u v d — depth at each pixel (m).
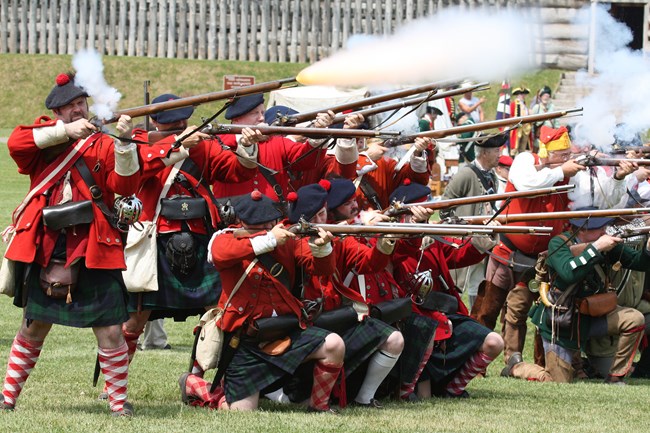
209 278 12.27
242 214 10.68
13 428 9.52
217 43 50.50
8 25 50.66
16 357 10.52
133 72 48.28
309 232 10.40
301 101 27.67
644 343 15.88
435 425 10.43
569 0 25.20
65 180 10.09
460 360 12.59
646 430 10.85
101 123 10.02
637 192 16.50
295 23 50.00
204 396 11.21
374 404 11.62
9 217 28.11
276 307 10.84
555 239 14.58
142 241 11.99
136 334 12.34
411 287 12.33
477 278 18.16
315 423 10.14
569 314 14.61
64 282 9.99
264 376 10.84
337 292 11.58
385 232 10.27
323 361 10.84
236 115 12.81
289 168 12.95
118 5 50.44
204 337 10.97
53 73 49.22
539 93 33.25
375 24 49.12
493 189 16.83
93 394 11.78
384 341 11.35
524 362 15.21
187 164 12.24
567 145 15.02
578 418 11.43
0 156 40.47
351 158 12.84
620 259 14.80
